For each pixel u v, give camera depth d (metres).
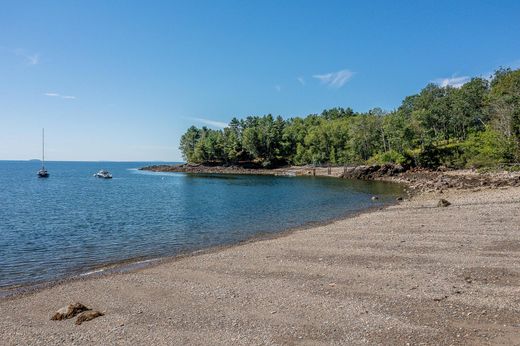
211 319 10.92
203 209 42.22
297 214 36.28
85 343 9.71
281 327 10.12
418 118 120.06
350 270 15.29
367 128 128.62
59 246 24.02
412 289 12.54
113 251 22.42
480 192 42.84
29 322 11.56
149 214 39.00
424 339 9.00
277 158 161.00
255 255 19.09
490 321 9.77
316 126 164.00
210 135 176.12
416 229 23.31
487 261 15.44
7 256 21.41
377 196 50.03
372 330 9.64
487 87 148.88
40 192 71.38
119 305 12.61
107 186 87.00
